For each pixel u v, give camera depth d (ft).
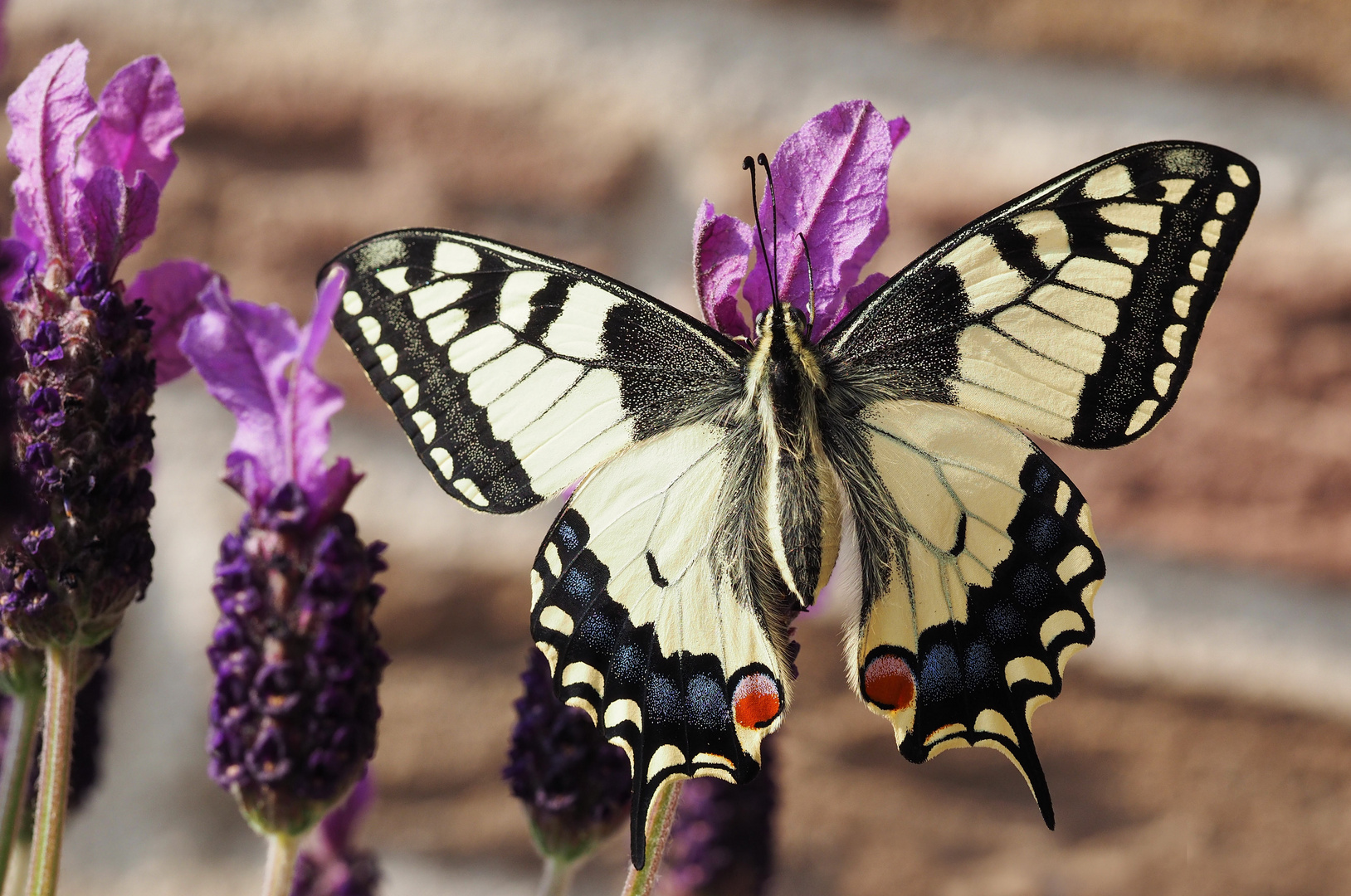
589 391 1.43
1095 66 1.68
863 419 1.44
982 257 1.42
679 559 1.43
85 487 1.35
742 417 1.44
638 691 1.42
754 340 1.42
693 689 1.42
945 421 1.44
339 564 1.35
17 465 1.33
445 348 1.42
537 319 1.43
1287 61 1.68
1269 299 1.68
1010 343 1.42
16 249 1.38
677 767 1.41
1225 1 1.68
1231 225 1.38
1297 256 1.68
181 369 1.40
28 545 1.34
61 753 1.35
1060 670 1.41
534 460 1.43
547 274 1.43
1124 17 1.68
